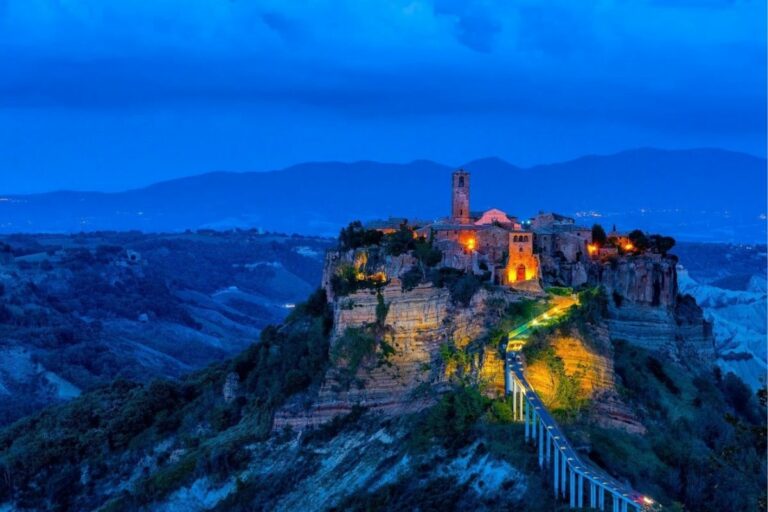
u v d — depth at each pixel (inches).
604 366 7421.3
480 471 6565.0
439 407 7175.2
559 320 7460.6
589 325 7608.3
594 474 5979.3
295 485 7416.3
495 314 7603.4
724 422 7672.2
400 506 6594.5
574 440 6481.3
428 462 6865.2
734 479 6638.8
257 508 7431.1
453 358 7455.7
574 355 7322.8
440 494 6565.0
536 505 6122.1
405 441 7180.1
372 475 7096.5
